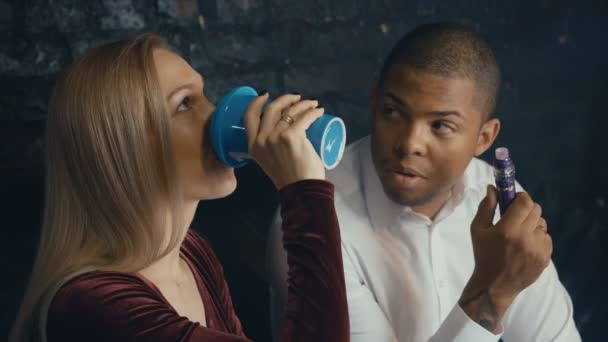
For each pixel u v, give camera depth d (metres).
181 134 0.76
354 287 1.20
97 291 0.70
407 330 1.23
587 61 2.75
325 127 0.77
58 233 0.75
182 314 0.83
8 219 1.67
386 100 1.10
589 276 2.24
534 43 2.63
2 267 1.62
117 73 0.72
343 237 1.21
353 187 1.25
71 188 0.75
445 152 1.09
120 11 1.85
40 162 1.76
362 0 2.26
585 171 2.84
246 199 1.75
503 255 1.02
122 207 0.73
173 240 0.76
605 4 2.74
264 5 2.08
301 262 0.74
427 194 1.13
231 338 0.70
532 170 2.69
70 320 0.69
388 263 1.23
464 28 1.11
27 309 0.72
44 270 0.74
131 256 0.75
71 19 1.79
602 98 2.80
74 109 0.73
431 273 1.23
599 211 2.65
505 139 2.61
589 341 2.10
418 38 1.09
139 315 0.69
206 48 2.00
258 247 1.64
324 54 2.20
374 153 1.13
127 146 0.72
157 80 0.73
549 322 1.25
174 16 1.94
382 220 1.22
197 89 0.78
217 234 1.66
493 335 1.06
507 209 1.04
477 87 1.09
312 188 0.75
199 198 0.79
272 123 0.75
